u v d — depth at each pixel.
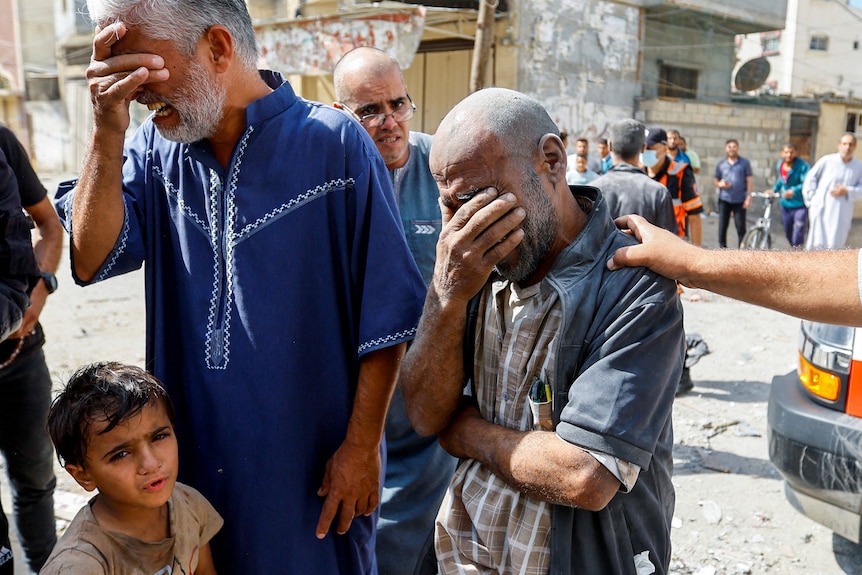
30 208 2.90
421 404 1.75
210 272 1.87
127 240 1.91
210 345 1.87
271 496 1.91
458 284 1.56
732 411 5.23
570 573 1.57
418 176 2.97
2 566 2.68
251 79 1.82
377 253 1.86
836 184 9.00
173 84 1.66
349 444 1.95
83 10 1.71
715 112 16.03
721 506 3.95
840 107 18.27
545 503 1.60
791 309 1.51
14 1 23.70
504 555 1.67
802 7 27.11
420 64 13.52
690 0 15.06
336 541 2.06
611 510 1.58
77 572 1.64
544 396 1.58
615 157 5.09
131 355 6.25
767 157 17.14
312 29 10.70
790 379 3.29
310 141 1.84
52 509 3.01
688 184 6.46
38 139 24.30
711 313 7.96
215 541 1.98
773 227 15.29
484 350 1.72
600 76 14.29
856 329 2.92
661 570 1.68
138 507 1.76
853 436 2.85
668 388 1.55
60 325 7.17
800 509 3.14
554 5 13.12
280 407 1.88
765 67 17.33
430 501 2.89
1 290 2.27
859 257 1.48
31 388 2.79
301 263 1.87
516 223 1.46
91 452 1.70
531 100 1.55
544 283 1.58
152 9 1.59
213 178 1.85
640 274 1.54
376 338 1.85
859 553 3.52
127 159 1.99
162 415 1.77
